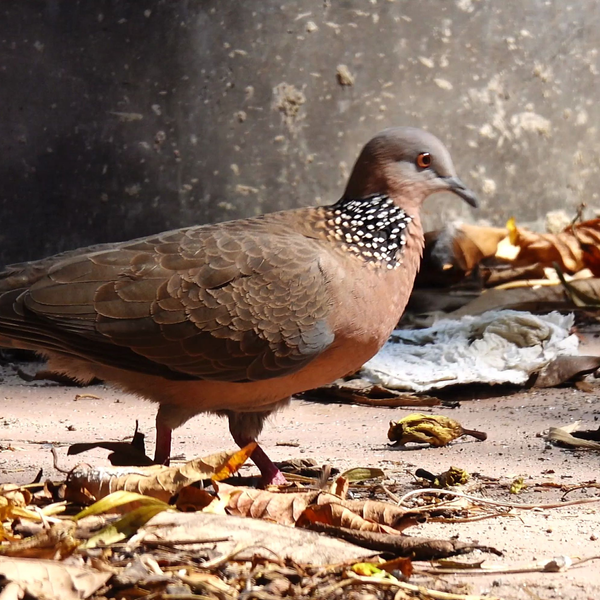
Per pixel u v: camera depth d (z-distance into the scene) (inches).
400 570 211.9
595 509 275.0
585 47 707.4
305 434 388.2
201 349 293.1
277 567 208.1
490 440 367.6
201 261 296.4
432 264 624.4
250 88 651.5
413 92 677.3
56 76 623.8
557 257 641.6
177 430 395.2
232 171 655.8
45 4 617.9
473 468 324.2
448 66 681.6
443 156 318.0
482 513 271.4
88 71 627.5
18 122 623.8
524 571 220.1
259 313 293.4
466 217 698.2
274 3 647.1
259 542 215.3
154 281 293.9
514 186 704.4
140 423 407.8
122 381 308.0
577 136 714.2
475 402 444.5
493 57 690.2
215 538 215.6
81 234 636.7
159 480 247.0
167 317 291.7
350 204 313.7
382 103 672.4
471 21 681.6
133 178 640.4
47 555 205.3
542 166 708.7
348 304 299.4
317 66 659.4
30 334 295.1
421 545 223.8
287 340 295.1
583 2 701.9
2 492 245.9
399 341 502.6
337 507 238.7
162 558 206.5
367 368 464.8
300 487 291.3
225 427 401.4
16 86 621.0
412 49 674.2
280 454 348.8
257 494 250.2
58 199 632.4
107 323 291.0
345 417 423.5
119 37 628.1
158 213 646.5
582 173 717.9
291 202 666.2
